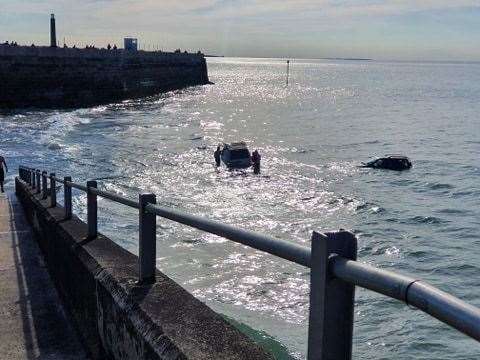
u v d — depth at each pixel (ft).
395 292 4.72
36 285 22.31
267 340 38.58
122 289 11.97
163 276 12.69
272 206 91.04
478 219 85.66
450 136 193.36
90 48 241.76
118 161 129.18
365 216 86.22
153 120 217.15
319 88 522.88
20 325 17.76
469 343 40.04
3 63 196.34
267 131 200.64
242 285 50.93
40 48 207.82
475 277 59.11
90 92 234.17
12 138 151.33
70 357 15.21
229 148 128.88
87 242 17.17
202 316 10.07
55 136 160.04
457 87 557.74
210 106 294.66
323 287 5.73
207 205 91.09
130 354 10.94
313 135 191.01
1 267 25.34
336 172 123.24
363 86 565.53
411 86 571.28
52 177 27.81
